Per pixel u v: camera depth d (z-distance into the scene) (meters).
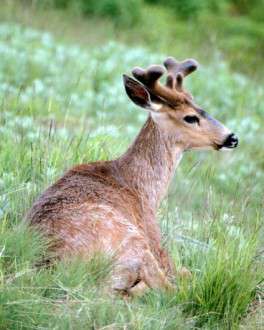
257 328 9.28
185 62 11.36
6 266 9.40
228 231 10.73
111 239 9.65
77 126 17.02
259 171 18.69
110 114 19.30
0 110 13.84
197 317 9.30
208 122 11.07
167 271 10.28
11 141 12.80
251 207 12.29
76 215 9.70
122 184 10.64
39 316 8.56
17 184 11.34
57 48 24.30
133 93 10.62
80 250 9.47
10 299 8.60
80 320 8.59
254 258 10.20
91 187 10.23
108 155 12.59
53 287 9.02
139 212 10.62
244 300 9.55
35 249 9.42
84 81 21.70
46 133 13.37
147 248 9.83
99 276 9.38
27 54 22.77
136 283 9.80
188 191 13.83
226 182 16.08
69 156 12.26
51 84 20.06
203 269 9.94
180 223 11.82
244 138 20.72
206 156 18.70
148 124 10.93
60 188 10.16
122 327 8.61
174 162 11.11
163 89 10.84
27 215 10.14
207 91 24.27
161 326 8.76
